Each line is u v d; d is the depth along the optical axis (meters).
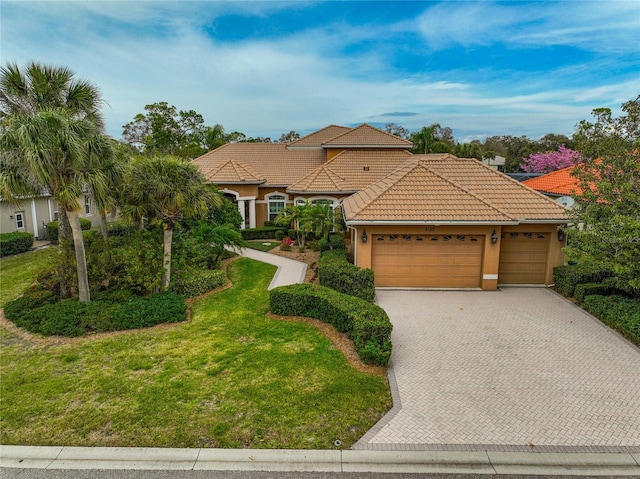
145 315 11.45
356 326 9.54
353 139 26.83
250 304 13.23
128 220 13.71
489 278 14.68
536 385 8.33
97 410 7.47
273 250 21.72
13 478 5.90
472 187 16.36
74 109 13.06
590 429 6.90
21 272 17.83
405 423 7.08
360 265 14.84
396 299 13.83
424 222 14.03
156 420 7.15
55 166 10.61
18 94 12.22
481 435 6.76
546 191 25.08
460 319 11.98
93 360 9.45
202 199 13.43
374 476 5.91
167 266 13.66
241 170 25.45
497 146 75.31
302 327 11.17
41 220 25.56
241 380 8.43
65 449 6.46
